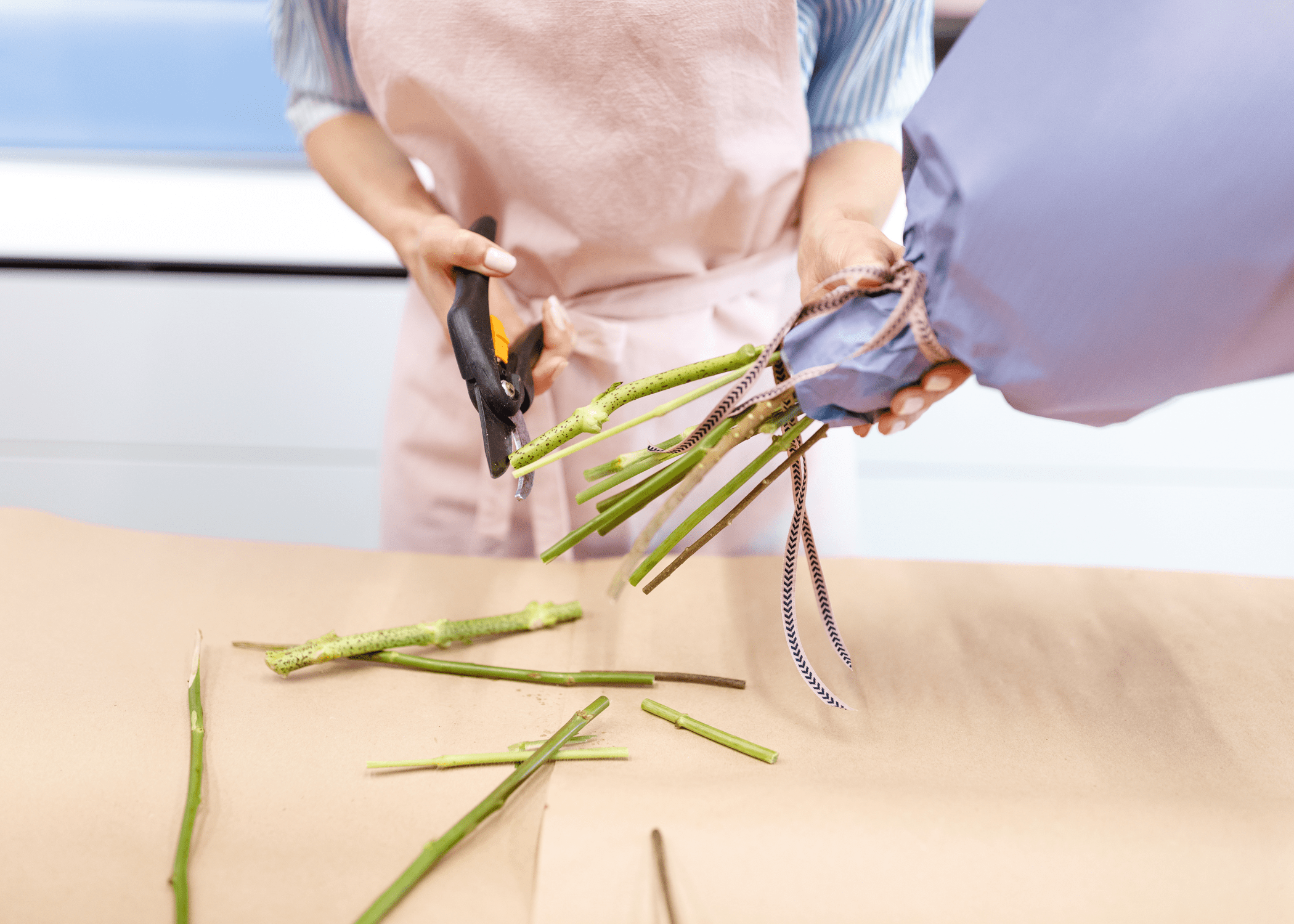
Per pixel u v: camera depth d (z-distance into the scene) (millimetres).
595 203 649
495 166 656
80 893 375
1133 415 390
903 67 719
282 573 650
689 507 757
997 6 350
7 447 1526
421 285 672
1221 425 1553
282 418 1540
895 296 397
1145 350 340
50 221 1454
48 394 1507
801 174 687
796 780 428
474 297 538
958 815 390
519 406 496
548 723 493
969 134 345
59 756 450
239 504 1580
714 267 721
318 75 768
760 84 621
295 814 422
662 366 719
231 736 475
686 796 404
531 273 713
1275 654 546
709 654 563
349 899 374
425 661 535
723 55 600
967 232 344
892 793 405
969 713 497
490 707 507
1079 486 1604
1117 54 316
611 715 498
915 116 369
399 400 800
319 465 1562
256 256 1454
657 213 657
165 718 485
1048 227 328
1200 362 341
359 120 776
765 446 744
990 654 556
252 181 1510
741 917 359
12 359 1485
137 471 1552
